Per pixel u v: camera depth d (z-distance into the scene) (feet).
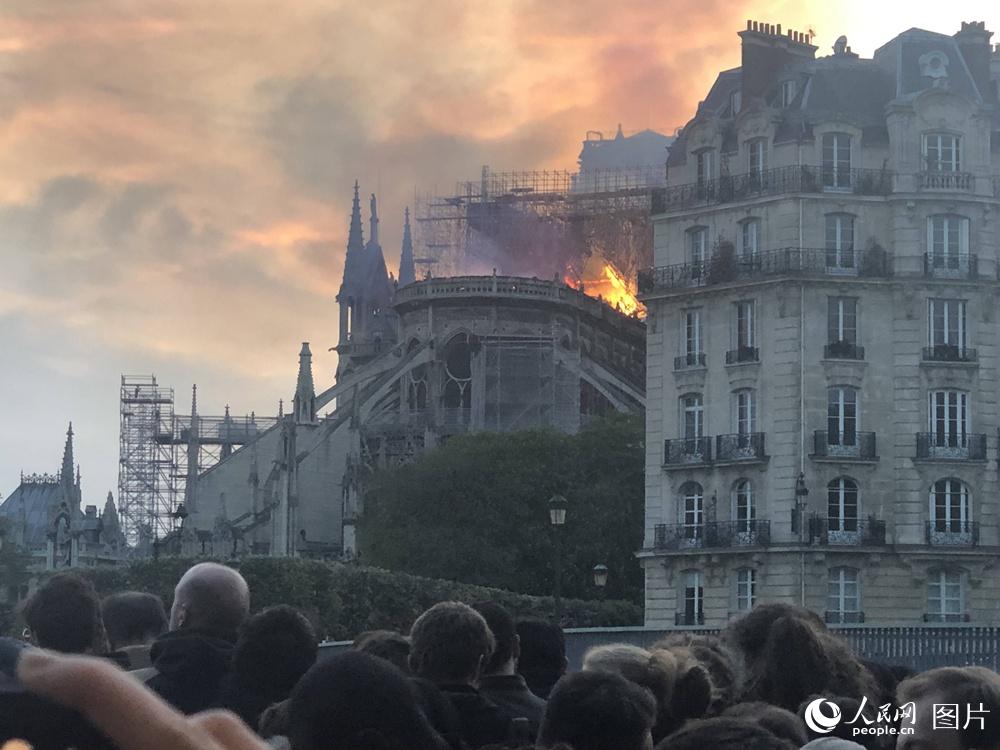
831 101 335.67
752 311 333.42
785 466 324.60
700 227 343.67
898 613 320.91
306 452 628.28
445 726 43.60
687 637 54.95
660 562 336.70
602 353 646.74
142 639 58.03
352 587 346.54
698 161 345.31
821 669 51.16
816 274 327.06
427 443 605.31
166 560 358.64
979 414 329.31
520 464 441.27
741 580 327.06
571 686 35.45
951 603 322.14
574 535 433.48
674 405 341.62
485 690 52.75
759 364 330.13
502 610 53.93
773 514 324.80
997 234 333.21
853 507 324.80
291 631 48.55
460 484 441.27
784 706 50.83
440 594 350.84
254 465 647.56
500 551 431.02
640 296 345.51
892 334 329.11
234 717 19.36
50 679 18.44
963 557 321.52
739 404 333.42
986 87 341.62
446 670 47.50
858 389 328.08
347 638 343.67
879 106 338.13
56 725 22.09
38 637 46.52
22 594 538.06
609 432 448.24
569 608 357.61
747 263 334.44
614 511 435.12
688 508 337.31
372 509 475.72
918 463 324.80
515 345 618.44
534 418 614.34
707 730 30.71
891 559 322.34
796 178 330.13
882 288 329.93
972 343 330.34
